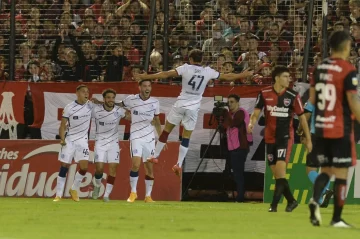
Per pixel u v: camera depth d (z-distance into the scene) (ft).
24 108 189.98
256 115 130.93
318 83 93.76
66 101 189.26
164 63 185.16
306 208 149.18
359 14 186.80
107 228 95.45
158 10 196.75
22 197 185.57
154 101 170.71
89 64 193.06
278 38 186.80
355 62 175.52
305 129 130.72
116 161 173.17
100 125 172.45
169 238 81.61
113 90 172.35
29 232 89.45
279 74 128.67
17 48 197.26
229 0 193.26
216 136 184.55
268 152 131.64
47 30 196.75
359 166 174.70
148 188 173.58
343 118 92.53
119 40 192.85
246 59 186.80
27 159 187.01
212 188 185.88
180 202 174.09
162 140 168.45
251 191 184.65
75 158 172.24
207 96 184.85
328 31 185.78
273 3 189.98
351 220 116.06
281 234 86.53
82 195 184.34
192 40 191.11
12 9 189.26
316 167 139.03
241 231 90.99
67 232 89.56
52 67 194.49
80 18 204.95
